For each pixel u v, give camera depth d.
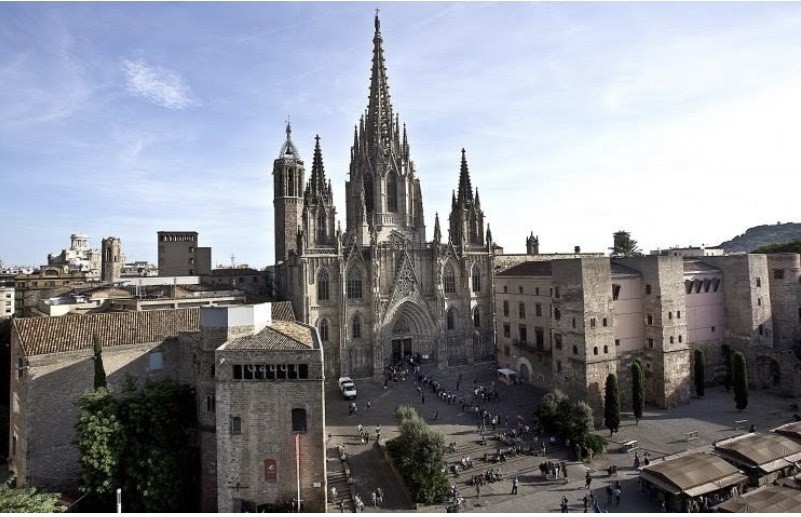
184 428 48.53
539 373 82.69
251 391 44.09
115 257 132.00
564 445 59.94
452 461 56.03
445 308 98.06
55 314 73.44
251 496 43.75
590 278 69.19
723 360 84.94
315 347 44.84
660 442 60.44
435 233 98.50
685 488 44.81
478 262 104.00
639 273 76.69
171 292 90.25
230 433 44.00
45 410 52.19
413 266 98.44
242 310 48.75
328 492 49.25
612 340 70.31
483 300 104.00
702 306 83.69
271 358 44.12
